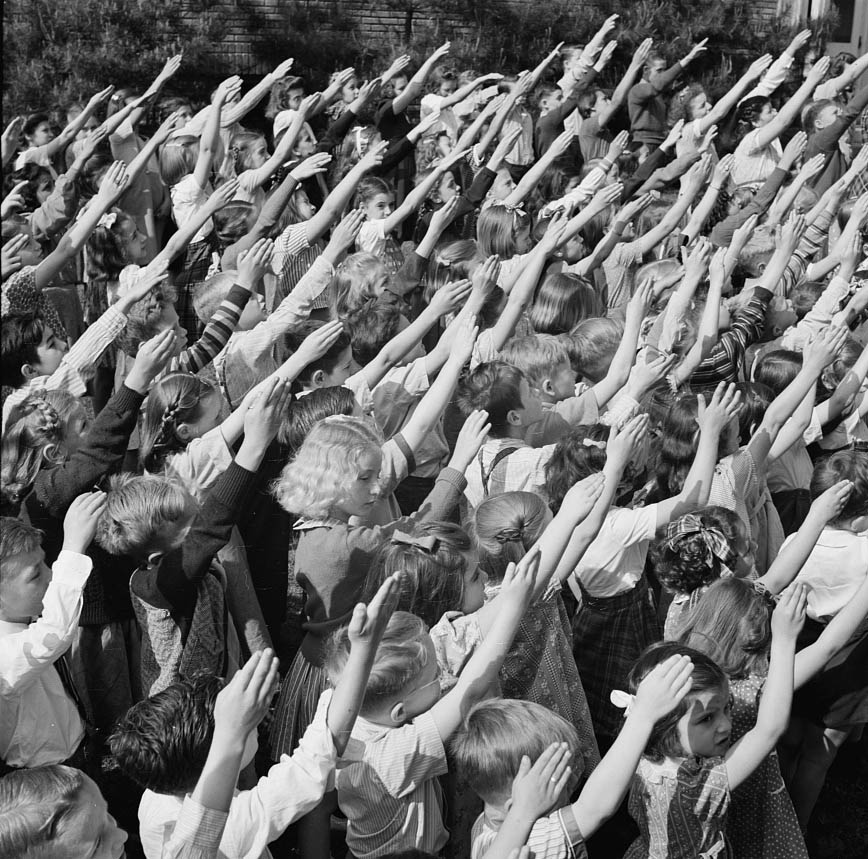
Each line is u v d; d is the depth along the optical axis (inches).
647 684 105.7
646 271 240.2
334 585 133.7
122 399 142.2
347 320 199.9
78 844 96.3
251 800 101.0
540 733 105.7
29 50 390.0
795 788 156.8
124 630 150.2
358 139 319.0
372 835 115.7
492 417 165.9
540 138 382.0
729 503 160.1
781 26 470.9
